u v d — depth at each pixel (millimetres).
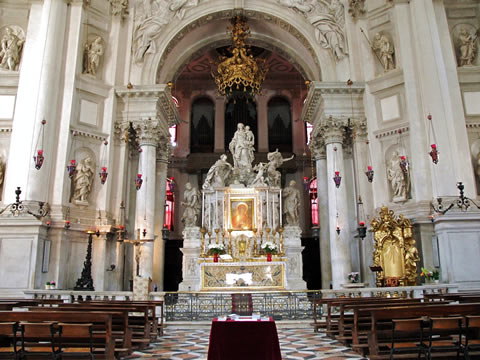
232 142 18500
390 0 16188
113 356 5879
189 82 27453
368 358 6535
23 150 13922
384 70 16219
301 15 18328
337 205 15867
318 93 16859
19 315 5449
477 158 14367
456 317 5367
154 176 16422
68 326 5301
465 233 13031
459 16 15820
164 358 6703
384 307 6320
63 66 15141
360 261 15930
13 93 14891
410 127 14711
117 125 16438
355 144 16422
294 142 26500
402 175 14898
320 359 6559
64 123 14664
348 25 17281
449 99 14258
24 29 15586
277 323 10805
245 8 18453
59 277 13508
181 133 26734
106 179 15328
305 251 23672
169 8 18016
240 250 15727
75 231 14375
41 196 13555
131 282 15367
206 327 10773
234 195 17172
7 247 12883
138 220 15766
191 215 17734
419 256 13836
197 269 16172
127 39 17344
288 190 18016
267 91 27406
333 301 8812
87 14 16250
